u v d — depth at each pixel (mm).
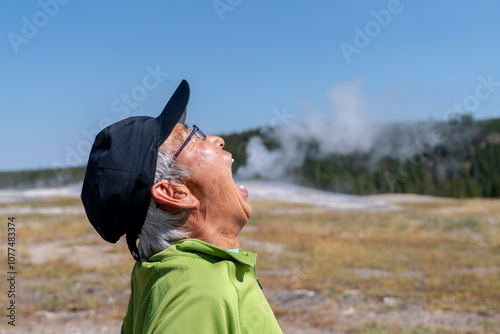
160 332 926
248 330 987
